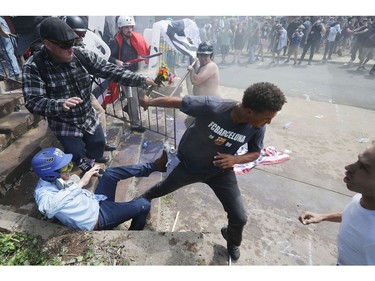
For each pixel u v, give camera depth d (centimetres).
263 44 1136
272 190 353
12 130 296
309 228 295
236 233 222
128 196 308
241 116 174
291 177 379
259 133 197
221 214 307
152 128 471
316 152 446
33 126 333
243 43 1106
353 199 145
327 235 287
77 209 204
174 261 188
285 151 446
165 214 305
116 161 354
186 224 292
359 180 127
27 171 273
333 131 521
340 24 1106
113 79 238
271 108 158
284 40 1068
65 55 195
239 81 877
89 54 227
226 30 1088
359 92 759
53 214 193
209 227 289
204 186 350
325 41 1103
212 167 207
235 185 215
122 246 195
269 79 890
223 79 898
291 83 841
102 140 276
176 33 475
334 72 968
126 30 392
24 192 247
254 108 161
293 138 492
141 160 376
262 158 416
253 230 290
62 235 201
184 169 217
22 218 211
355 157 434
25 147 289
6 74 359
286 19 1118
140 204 242
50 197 195
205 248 199
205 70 406
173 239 203
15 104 338
